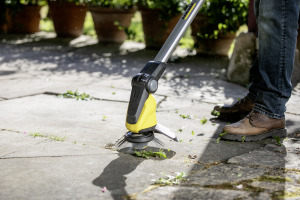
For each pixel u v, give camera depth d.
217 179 1.61
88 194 1.47
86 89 3.35
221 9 4.83
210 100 3.06
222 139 2.14
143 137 1.87
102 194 1.47
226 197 1.45
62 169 1.70
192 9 1.92
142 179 1.61
